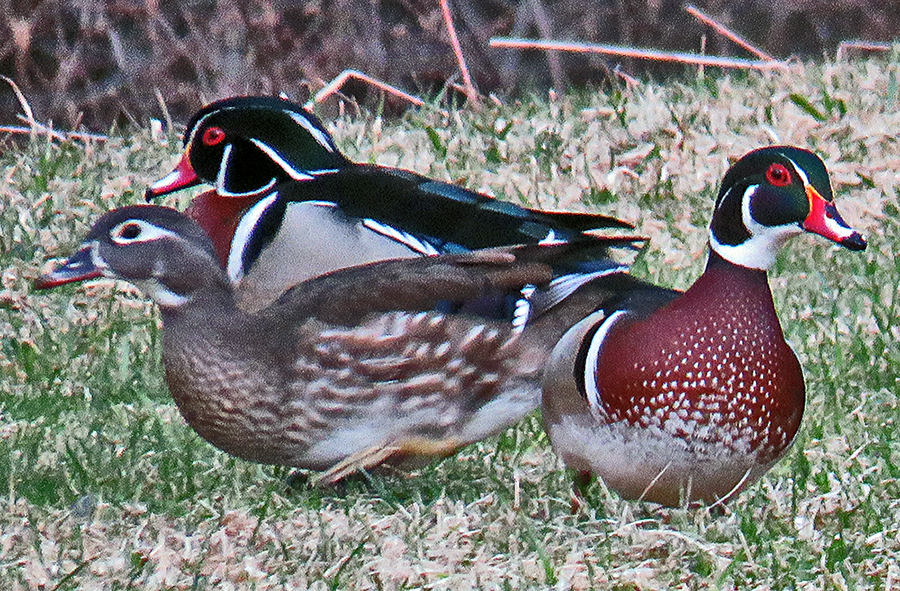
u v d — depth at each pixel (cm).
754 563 859
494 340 946
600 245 969
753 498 934
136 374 1156
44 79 2556
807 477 973
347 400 930
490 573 848
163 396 1133
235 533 900
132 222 932
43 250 1352
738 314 852
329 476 951
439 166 1484
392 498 939
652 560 863
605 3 2762
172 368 939
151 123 1645
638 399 856
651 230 1383
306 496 959
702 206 1419
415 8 2645
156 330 1225
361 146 1577
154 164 1538
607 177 1466
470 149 1538
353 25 2562
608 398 865
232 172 1239
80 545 872
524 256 965
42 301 1275
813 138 1513
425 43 2666
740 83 1711
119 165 1538
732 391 850
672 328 854
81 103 2555
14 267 1312
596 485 954
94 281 1295
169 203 1452
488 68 2681
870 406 1073
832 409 1061
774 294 1255
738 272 858
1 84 2553
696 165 1484
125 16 2570
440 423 954
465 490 967
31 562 855
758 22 2802
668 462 869
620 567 855
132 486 967
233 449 953
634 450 870
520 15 2642
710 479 877
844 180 1454
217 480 977
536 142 1540
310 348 919
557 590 834
